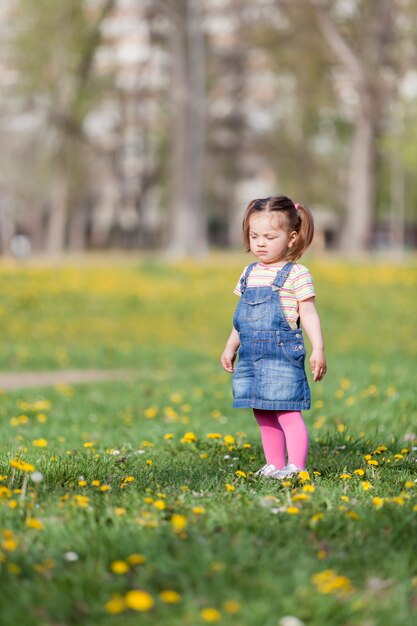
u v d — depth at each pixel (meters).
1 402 11.03
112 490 4.75
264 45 41.00
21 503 4.22
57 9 44.16
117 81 47.66
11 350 19.09
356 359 17.33
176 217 39.97
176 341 21.39
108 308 23.97
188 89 39.72
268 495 4.56
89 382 14.05
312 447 6.68
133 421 9.28
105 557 3.52
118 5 44.66
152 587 3.25
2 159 51.84
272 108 49.12
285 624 2.90
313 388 11.14
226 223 71.44
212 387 12.23
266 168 63.56
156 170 52.94
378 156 42.00
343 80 42.44
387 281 26.17
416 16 36.78
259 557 3.51
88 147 49.81
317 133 48.91
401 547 3.64
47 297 24.27
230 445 6.55
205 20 40.44
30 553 3.57
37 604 3.11
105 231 72.19
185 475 5.32
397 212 59.38
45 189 54.72
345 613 3.00
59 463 5.53
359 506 4.28
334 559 3.48
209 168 50.34
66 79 45.12
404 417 8.31
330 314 23.66
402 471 5.44
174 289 25.92
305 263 28.20
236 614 2.98
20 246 59.50
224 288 26.42
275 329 5.21
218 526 3.91
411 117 34.69
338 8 37.78
